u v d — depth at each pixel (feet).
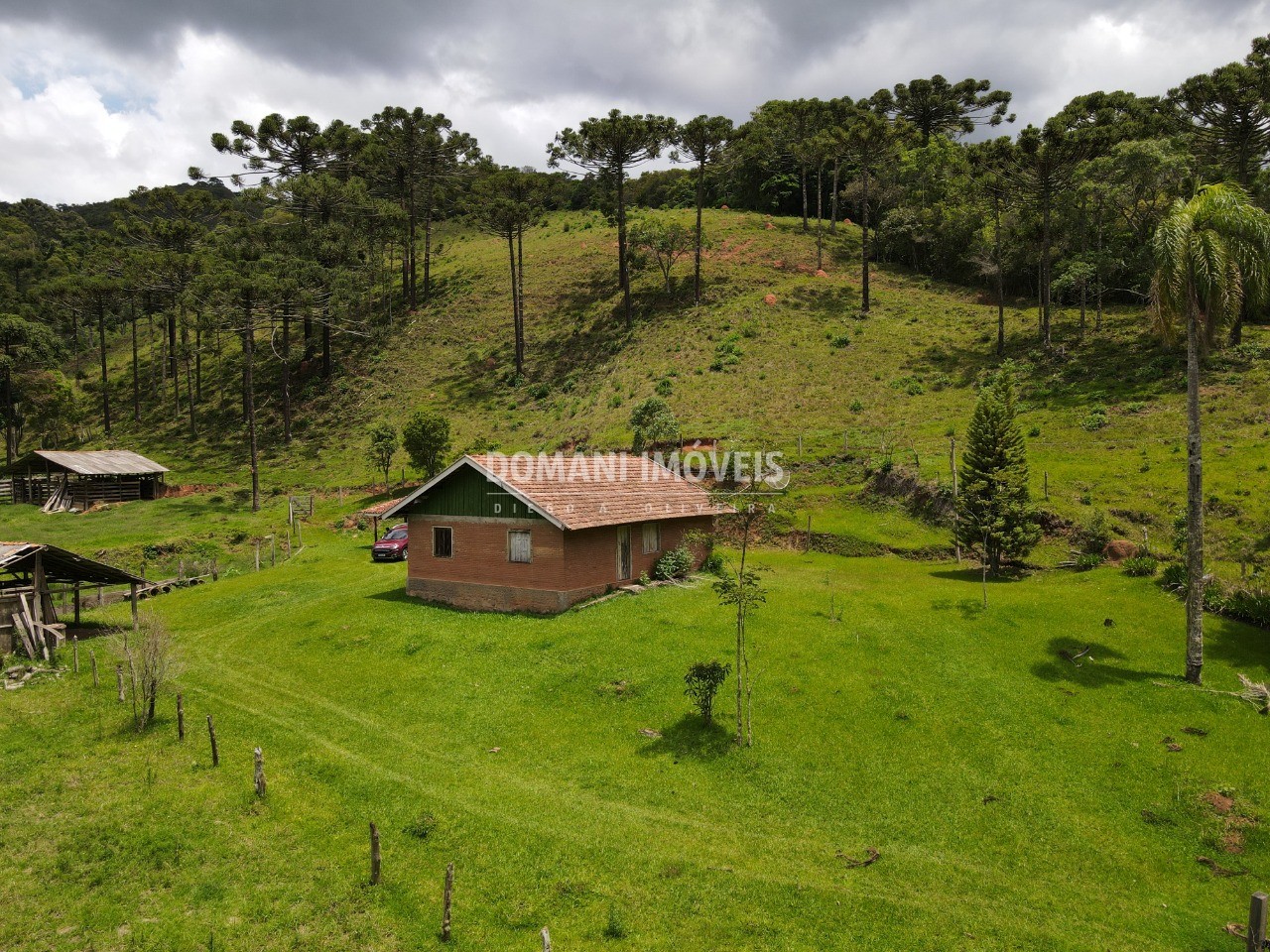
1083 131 165.48
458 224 395.14
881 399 167.53
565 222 359.05
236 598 97.81
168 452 218.59
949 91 352.49
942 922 35.94
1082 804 46.16
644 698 58.90
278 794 47.26
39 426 236.63
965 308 222.07
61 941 34.83
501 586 82.79
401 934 35.14
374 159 265.34
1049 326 177.68
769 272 260.01
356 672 67.82
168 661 62.13
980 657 65.62
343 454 202.18
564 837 42.39
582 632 71.46
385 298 284.20
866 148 226.58
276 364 257.96
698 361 203.00
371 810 45.47
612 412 184.03
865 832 43.32
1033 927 35.78
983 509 91.40
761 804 45.83
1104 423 132.46
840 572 96.27
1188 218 63.16
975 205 238.27
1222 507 95.09
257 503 168.35
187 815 44.73
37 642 74.23
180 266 214.48
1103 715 56.49
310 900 37.47
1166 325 64.59
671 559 92.53
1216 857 41.78
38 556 77.41
